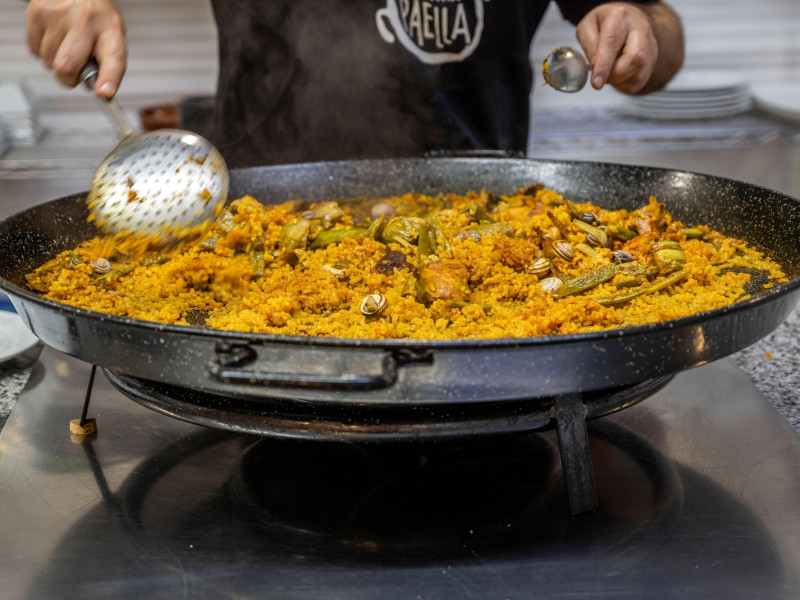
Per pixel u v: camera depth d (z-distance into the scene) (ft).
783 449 3.17
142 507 2.87
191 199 3.41
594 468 3.05
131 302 3.43
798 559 2.53
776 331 4.31
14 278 3.47
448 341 2.17
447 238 3.96
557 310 3.02
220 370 2.22
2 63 8.91
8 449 3.27
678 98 8.59
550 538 2.64
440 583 2.44
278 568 2.52
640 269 3.53
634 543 2.60
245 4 5.41
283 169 4.80
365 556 2.57
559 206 4.19
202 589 2.44
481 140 5.70
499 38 5.43
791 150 8.25
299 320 3.15
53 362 4.07
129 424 3.48
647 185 4.50
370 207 4.67
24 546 2.66
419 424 2.49
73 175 7.44
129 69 9.16
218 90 5.88
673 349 2.37
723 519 2.73
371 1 5.28
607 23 4.39
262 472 3.09
